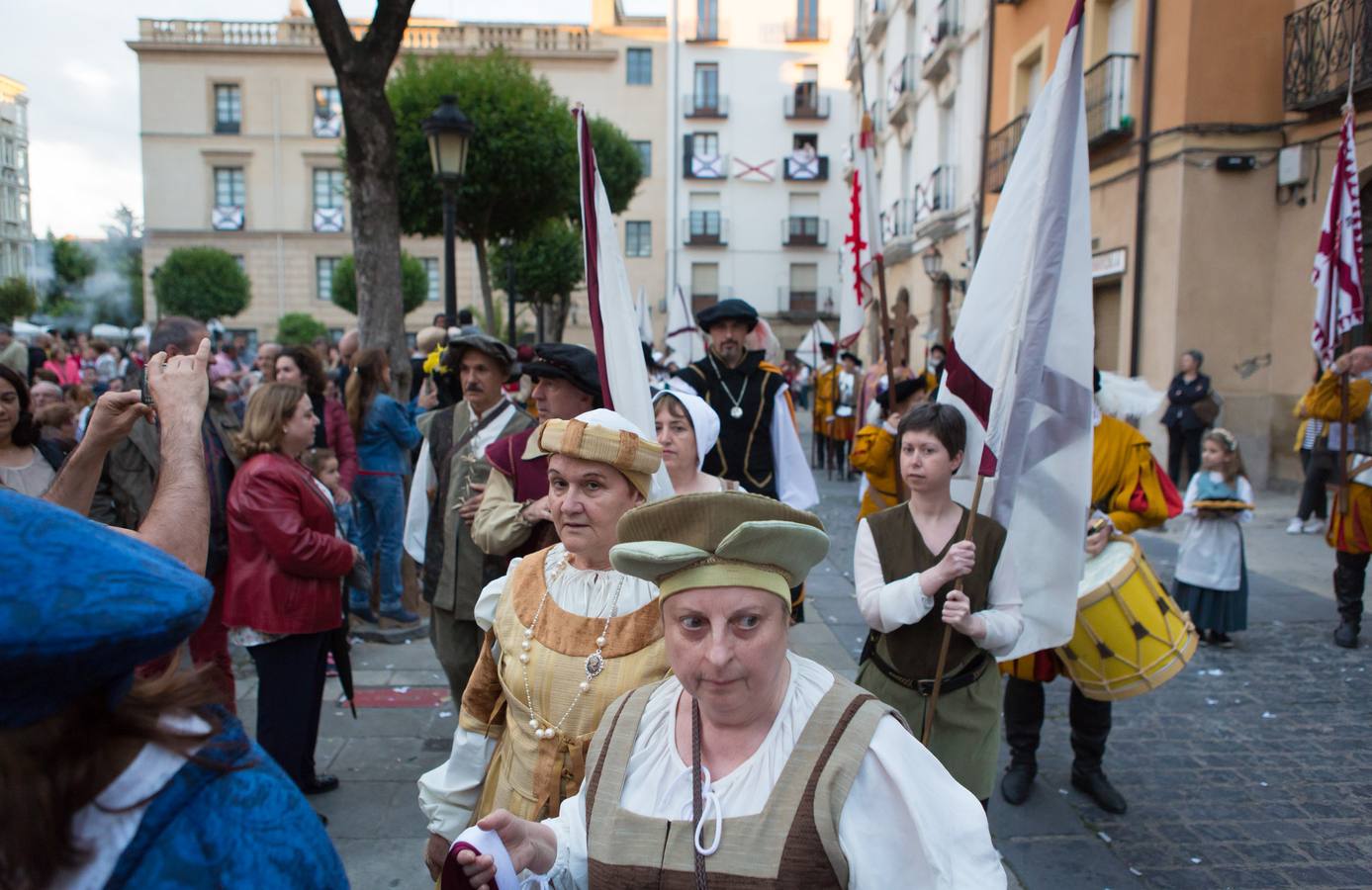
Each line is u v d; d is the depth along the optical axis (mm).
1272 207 11023
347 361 9211
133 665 802
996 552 2750
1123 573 3482
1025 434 2871
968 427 3064
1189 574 5867
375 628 6301
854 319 5652
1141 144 11766
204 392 1848
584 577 2082
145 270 36156
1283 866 3316
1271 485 11227
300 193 36312
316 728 3742
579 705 1934
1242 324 11141
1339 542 5828
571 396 3432
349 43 7805
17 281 32281
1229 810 3746
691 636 1420
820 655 5711
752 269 39188
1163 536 9148
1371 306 10062
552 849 1508
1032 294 2883
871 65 26188
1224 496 5750
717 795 1399
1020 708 3826
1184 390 10594
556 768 1933
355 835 3510
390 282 8180
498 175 14875
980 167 16938
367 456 6367
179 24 35625
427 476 3902
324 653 3652
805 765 1365
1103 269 12680
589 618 1999
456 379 6301
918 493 2850
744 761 1435
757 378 4926
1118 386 3969
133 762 852
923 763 1391
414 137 14188
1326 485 9555
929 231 19422
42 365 10977
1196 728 4594
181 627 806
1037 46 14461
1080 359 2900
